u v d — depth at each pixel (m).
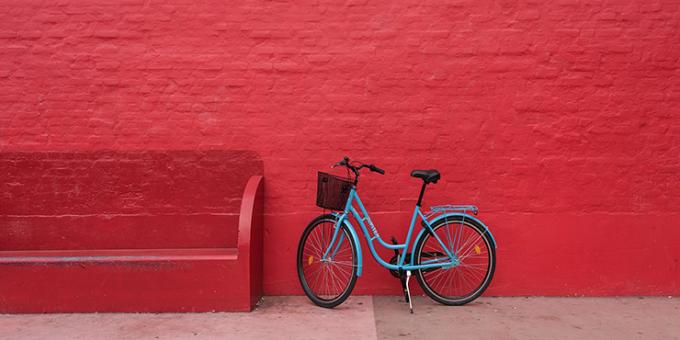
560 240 5.32
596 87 5.29
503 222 5.32
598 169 5.30
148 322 4.55
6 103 5.35
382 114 5.32
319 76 5.33
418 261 4.98
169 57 5.34
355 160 5.34
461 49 5.29
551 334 4.32
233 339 4.19
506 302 5.16
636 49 5.27
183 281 4.77
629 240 5.30
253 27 5.32
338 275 5.32
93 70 5.34
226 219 5.38
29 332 4.34
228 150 5.37
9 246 5.38
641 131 5.29
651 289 5.30
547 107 5.30
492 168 5.32
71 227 5.39
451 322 4.59
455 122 5.32
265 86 5.34
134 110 5.36
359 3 5.30
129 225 5.38
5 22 5.32
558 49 5.28
